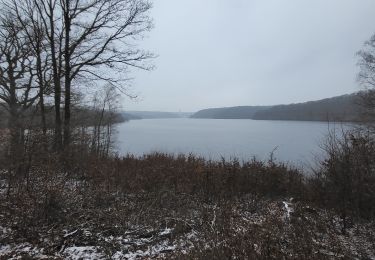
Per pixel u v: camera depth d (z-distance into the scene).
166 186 10.13
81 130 19.98
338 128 8.85
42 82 18.77
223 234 6.13
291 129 71.00
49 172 10.09
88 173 11.76
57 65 18.08
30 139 11.14
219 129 98.06
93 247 6.75
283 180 10.42
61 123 17.03
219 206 8.71
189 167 11.70
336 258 5.29
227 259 5.01
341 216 7.16
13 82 21.27
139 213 8.13
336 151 8.05
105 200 9.23
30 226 7.56
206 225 7.12
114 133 39.28
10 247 6.76
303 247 5.32
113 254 6.43
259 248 5.19
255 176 10.75
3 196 8.95
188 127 120.69
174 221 7.79
